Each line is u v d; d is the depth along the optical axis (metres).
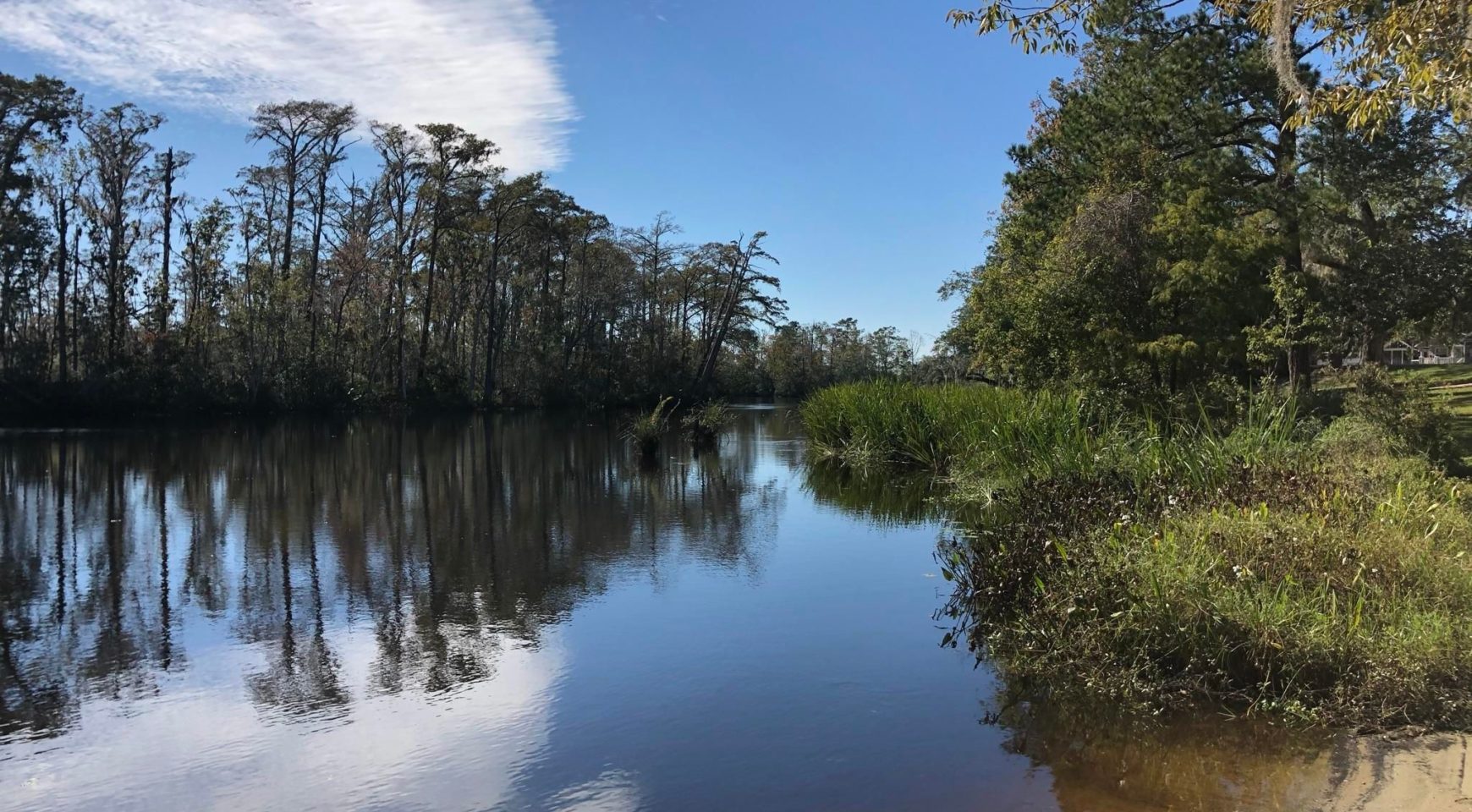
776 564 9.18
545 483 16.31
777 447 24.72
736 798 4.06
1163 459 8.92
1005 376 20.00
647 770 4.39
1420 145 16.34
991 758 4.41
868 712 5.07
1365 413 10.66
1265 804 3.79
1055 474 9.62
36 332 35.59
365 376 42.06
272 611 7.48
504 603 7.67
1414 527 5.95
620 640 6.55
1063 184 20.17
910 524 11.65
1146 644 5.05
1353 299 17.38
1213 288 13.26
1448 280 17.02
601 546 10.25
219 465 18.84
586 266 54.16
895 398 19.12
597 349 54.72
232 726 5.06
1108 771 4.20
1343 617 4.91
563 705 5.28
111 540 10.59
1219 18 16.95
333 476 17.06
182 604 7.71
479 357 51.44
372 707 5.31
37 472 17.36
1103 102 18.47
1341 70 6.51
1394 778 3.90
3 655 6.37
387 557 9.63
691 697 5.37
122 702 5.45
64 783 4.36
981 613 6.71
